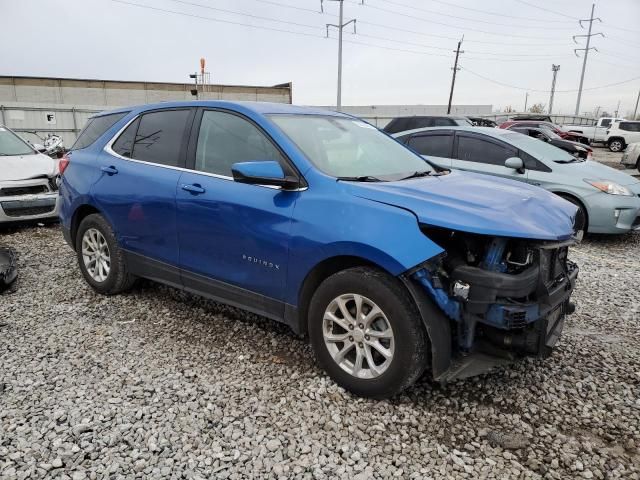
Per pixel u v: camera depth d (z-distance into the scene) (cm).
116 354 362
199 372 338
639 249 717
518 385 327
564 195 730
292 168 332
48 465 246
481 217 276
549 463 255
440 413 296
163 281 423
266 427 279
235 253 354
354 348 310
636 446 270
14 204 739
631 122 3073
